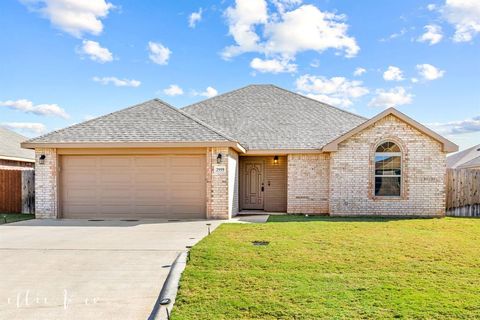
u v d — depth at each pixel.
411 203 14.07
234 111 19.00
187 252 7.42
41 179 13.70
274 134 16.50
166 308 4.66
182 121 14.10
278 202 16.70
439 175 13.97
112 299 5.18
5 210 15.80
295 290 5.17
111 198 13.67
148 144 12.87
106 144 12.98
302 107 19.11
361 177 14.33
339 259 6.81
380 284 5.41
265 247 7.79
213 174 13.18
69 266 6.75
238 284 5.45
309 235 9.28
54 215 13.62
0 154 19.45
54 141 13.30
